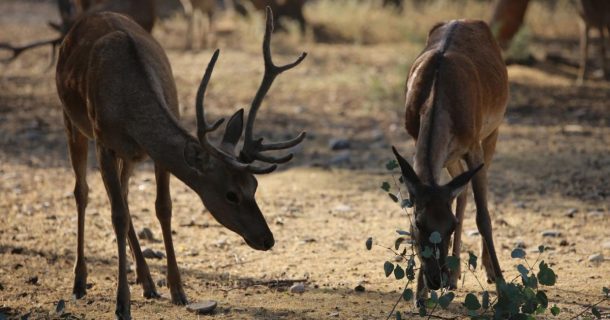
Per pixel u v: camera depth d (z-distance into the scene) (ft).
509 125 63.05
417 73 33.45
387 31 99.81
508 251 38.06
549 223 42.22
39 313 30.40
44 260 36.88
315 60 87.71
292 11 98.37
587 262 36.42
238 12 107.04
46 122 65.21
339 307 30.99
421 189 28.19
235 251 38.52
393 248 38.60
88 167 53.93
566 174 50.67
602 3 74.43
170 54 91.40
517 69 78.64
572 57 85.81
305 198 46.98
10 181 50.42
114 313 30.40
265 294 32.78
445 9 106.01
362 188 48.78
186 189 48.93
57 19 121.70
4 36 104.12
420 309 27.73
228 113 67.26
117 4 53.72
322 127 63.82
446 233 27.81
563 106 68.33
